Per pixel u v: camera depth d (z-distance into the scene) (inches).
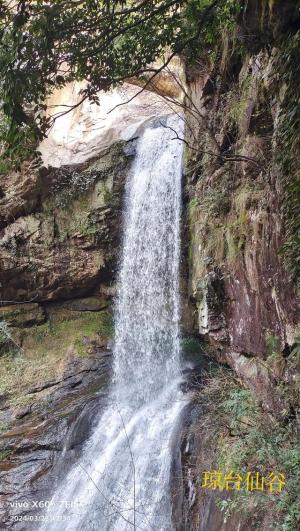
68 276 415.2
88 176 409.4
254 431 180.7
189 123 318.7
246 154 205.6
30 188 409.4
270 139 190.4
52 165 414.6
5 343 414.6
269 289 179.0
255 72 205.0
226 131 243.3
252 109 200.1
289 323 164.4
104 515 239.3
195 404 263.6
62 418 322.3
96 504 247.1
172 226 358.6
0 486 279.4
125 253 400.8
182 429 245.8
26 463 293.7
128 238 399.2
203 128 282.0
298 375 159.2
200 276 263.4
